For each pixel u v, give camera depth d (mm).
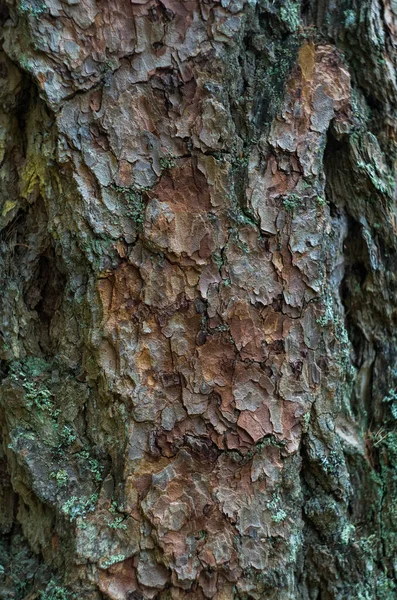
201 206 534
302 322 547
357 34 586
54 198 540
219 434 527
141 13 531
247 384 532
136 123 532
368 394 607
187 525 517
